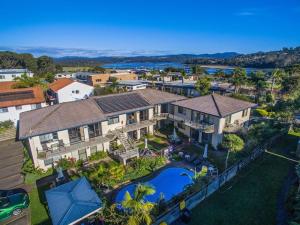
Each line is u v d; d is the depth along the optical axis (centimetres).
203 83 6506
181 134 3731
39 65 13950
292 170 2477
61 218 1497
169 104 3903
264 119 4309
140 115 3531
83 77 10912
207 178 2228
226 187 2189
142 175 2533
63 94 5650
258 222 1730
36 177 2528
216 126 3081
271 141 3130
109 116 3048
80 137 2861
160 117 3753
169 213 1755
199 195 1995
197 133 3434
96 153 2955
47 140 2622
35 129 2508
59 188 1822
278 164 2612
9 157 3141
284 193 2075
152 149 3178
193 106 3391
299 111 4294
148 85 8238
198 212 1855
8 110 4281
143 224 1566
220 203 1961
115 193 2212
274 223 1709
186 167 2688
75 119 2814
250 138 2919
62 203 1636
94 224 1670
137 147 3125
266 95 5988
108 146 3102
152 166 2669
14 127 4128
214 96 3578
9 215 1900
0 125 4025
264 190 2130
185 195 1970
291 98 4706
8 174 2664
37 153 2527
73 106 3091
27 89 4909
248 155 2672
